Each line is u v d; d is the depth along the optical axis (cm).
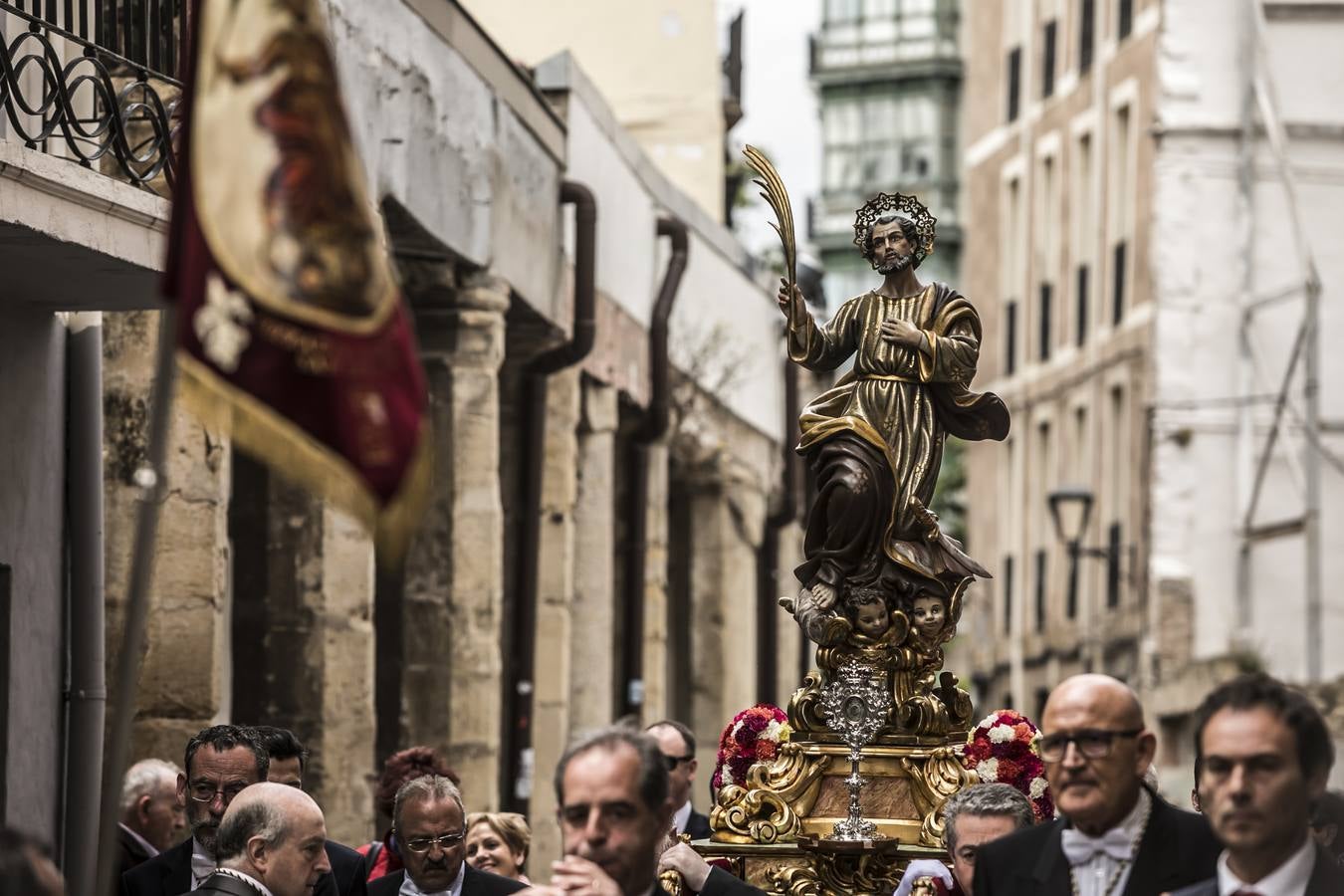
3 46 1595
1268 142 4625
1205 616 4597
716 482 4250
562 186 3048
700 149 4516
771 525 4738
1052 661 5400
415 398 838
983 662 6016
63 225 1608
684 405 3884
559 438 3148
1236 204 4647
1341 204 4594
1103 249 5106
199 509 2019
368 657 2356
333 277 830
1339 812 1166
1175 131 4650
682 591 4316
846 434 1445
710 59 4525
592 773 934
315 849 1269
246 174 834
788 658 4894
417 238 2494
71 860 1891
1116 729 988
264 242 830
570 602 3228
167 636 2009
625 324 3497
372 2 2273
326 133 838
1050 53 5556
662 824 948
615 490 3791
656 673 3681
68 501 1906
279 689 2341
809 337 1464
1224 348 4641
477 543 2675
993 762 1427
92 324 1911
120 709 844
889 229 1452
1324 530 4497
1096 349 5131
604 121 3312
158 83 1902
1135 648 4769
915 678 1459
